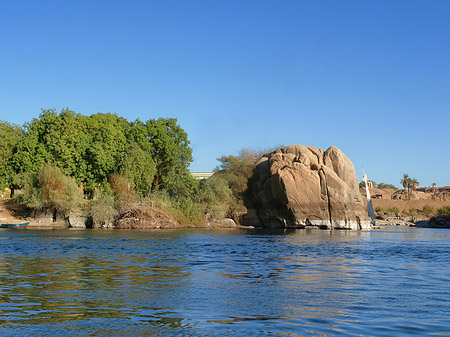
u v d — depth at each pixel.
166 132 72.06
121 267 20.22
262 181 75.12
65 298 13.19
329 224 68.50
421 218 122.75
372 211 111.00
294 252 29.06
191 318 11.06
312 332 9.95
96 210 57.34
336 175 70.50
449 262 24.69
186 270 19.64
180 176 69.88
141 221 57.12
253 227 69.25
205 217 65.94
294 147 76.81
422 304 13.02
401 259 26.00
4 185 65.62
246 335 9.66
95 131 70.25
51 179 58.62
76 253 26.11
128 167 62.56
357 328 10.33
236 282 16.56
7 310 11.61
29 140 64.12
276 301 13.20
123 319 10.85
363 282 17.00
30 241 34.19
